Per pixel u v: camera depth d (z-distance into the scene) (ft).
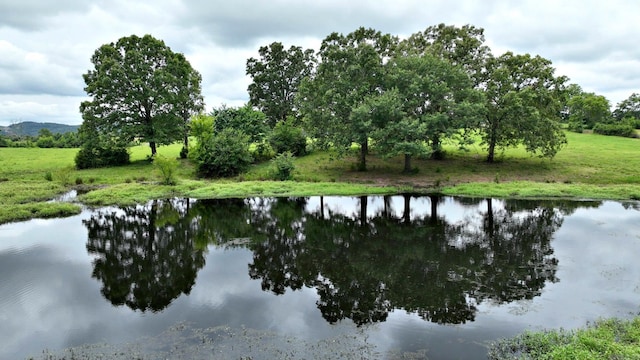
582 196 82.48
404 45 112.68
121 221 69.46
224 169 110.73
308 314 34.45
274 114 171.53
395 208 77.97
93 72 132.36
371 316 33.94
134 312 34.99
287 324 32.50
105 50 126.62
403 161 123.13
